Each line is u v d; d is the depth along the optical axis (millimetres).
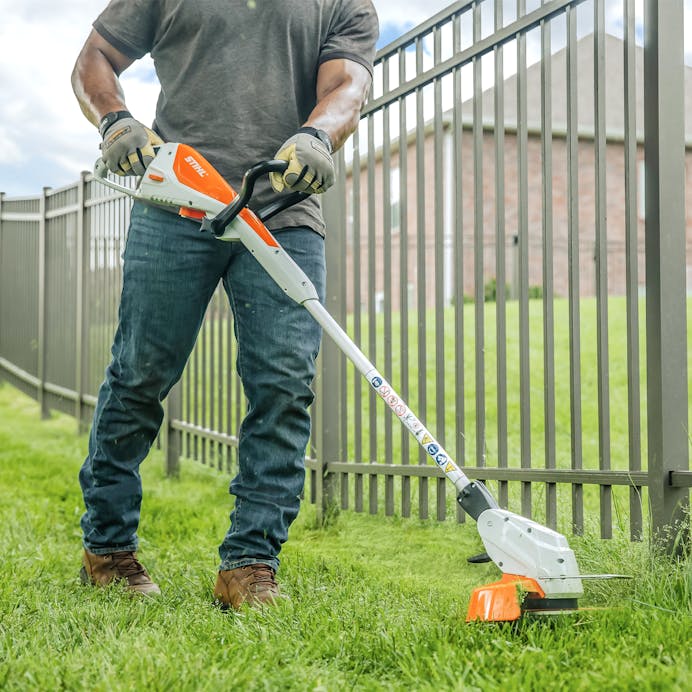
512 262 17109
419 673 1880
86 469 2920
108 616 2389
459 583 2863
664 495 2576
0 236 10180
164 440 5742
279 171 2412
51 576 3059
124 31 2820
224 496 4820
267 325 2672
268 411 2678
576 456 2916
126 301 2770
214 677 1827
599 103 2773
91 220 7434
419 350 3631
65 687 1842
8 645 2109
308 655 2041
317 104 2656
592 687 1717
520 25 3066
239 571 2607
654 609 2189
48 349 8664
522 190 3090
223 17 2707
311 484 4176
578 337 2906
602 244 2807
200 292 2756
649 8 2602
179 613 2434
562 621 2055
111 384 2807
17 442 7195
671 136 2592
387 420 3857
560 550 2066
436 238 3492
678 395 2598
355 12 2846
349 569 3070
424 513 3678
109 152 2639
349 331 9648
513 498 3939
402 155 3697
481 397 3322
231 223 2512
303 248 2730
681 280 2609
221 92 2734
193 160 2602
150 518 4246
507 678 1778
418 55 3654
